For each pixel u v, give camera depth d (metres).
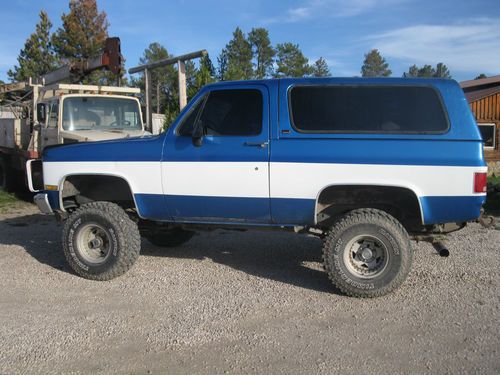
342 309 4.77
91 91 10.65
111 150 5.69
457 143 4.80
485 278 5.67
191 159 5.38
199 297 5.09
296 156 5.06
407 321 4.47
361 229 4.98
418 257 6.57
